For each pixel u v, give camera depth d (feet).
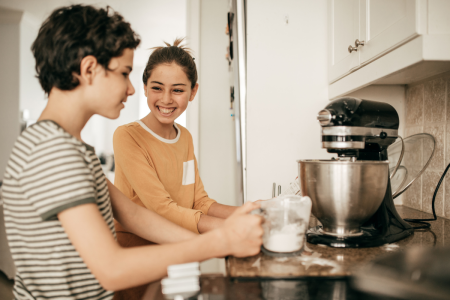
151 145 3.63
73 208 1.69
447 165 3.51
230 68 5.93
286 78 4.28
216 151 7.45
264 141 4.28
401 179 3.97
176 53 3.55
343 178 2.21
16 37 13.48
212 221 2.91
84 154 1.96
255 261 1.99
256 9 4.23
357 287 1.44
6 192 1.88
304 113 4.31
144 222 2.57
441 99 3.61
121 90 2.08
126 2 11.71
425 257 1.43
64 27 1.89
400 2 2.64
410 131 4.25
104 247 1.70
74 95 1.98
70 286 1.96
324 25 4.29
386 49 2.85
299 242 2.11
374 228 2.60
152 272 1.73
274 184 4.04
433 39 2.41
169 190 3.75
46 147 1.74
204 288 1.67
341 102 2.53
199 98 7.37
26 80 14.17
